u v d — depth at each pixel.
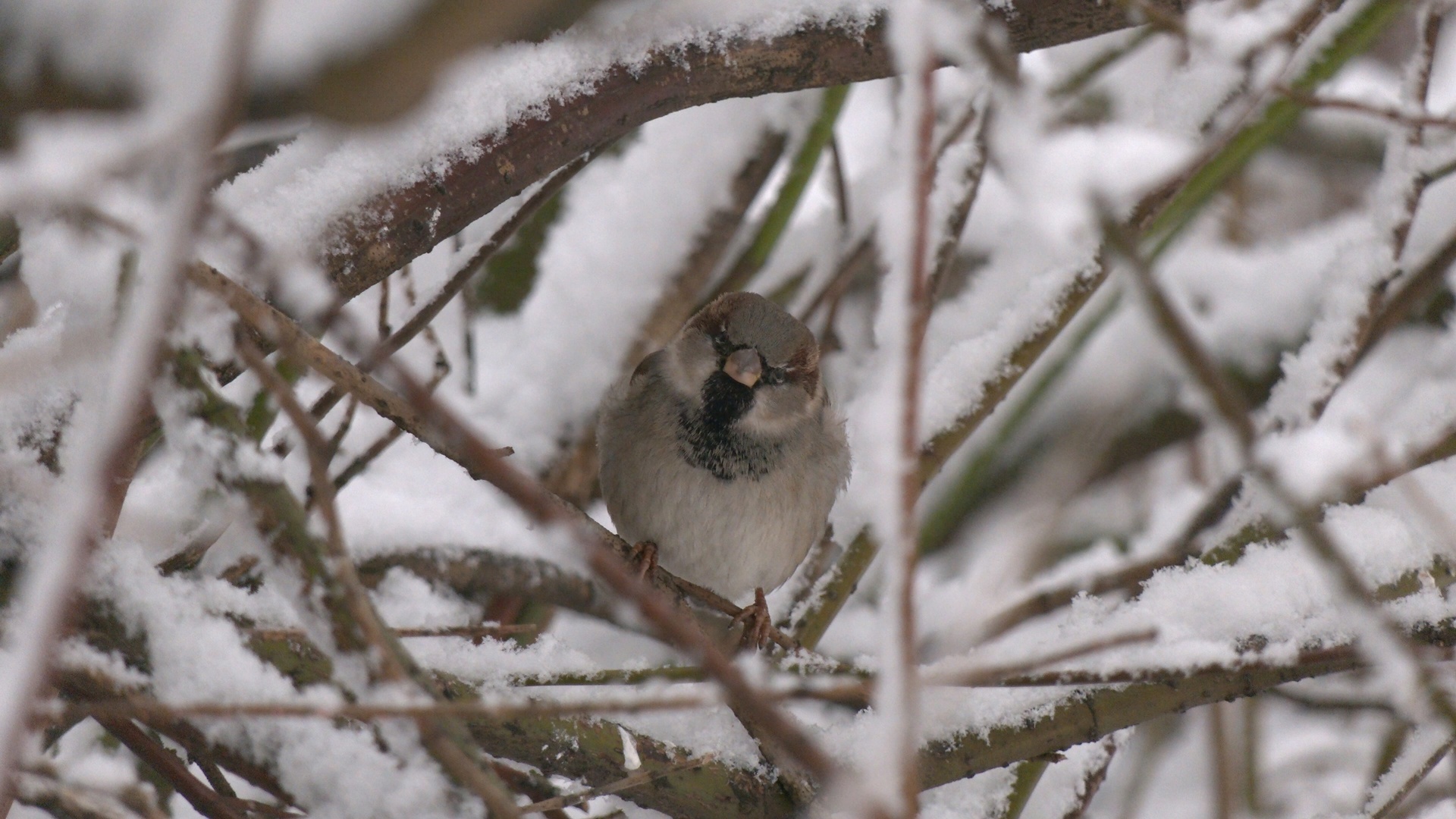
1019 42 6.12
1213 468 6.40
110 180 3.48
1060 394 6.43
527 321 6.36
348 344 4.03
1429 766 6.22
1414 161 6.23
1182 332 5.16
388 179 6.11
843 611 6.37
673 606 6.24
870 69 6.12
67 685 6.06
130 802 6.05
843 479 6.30
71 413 6.09
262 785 6.07
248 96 2.19
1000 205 6.44
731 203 6.36
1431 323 6.41
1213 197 6.46
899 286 4.02
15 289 6.16
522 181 6.12
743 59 6.12
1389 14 6.21
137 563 6.08
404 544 6.25
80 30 2.23
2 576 6.07
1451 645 6.15
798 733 3.99
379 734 6.07
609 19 6.11
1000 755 6.14
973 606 6.29
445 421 4.05
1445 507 6.19
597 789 6.10
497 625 6.12
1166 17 6.09
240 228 4.05
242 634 6.08
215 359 6.07
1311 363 6.22
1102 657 6.13
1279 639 6.15
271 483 5.89
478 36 2.14
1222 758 6.34
